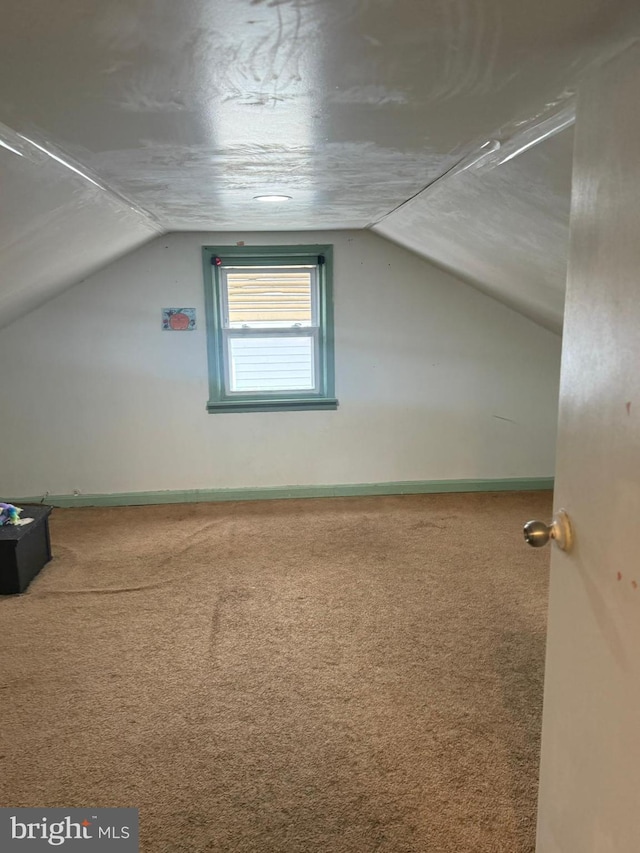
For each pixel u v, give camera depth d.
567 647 1.06
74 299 3.81
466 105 1.27
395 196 2.43
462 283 3.99
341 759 1.75
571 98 1.20
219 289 3.93
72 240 2.57
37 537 3.00
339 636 2.41
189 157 1.72
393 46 0.97
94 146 1.56
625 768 0.85
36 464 3.98
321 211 2.90
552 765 1.14
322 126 1.42
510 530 3.52
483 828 1.52
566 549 1.03
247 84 1.15
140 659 2.27
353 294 3.97
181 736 1.85
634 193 0.79
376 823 1.54
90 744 1.82
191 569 3.04
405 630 2.44
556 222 1.84
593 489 0.93
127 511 3.94
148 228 3.28
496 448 4.22
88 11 0.85
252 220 3.24
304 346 4.07
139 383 3.96
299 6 0.84
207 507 3.99
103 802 1.61
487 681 2.10
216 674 2.17
